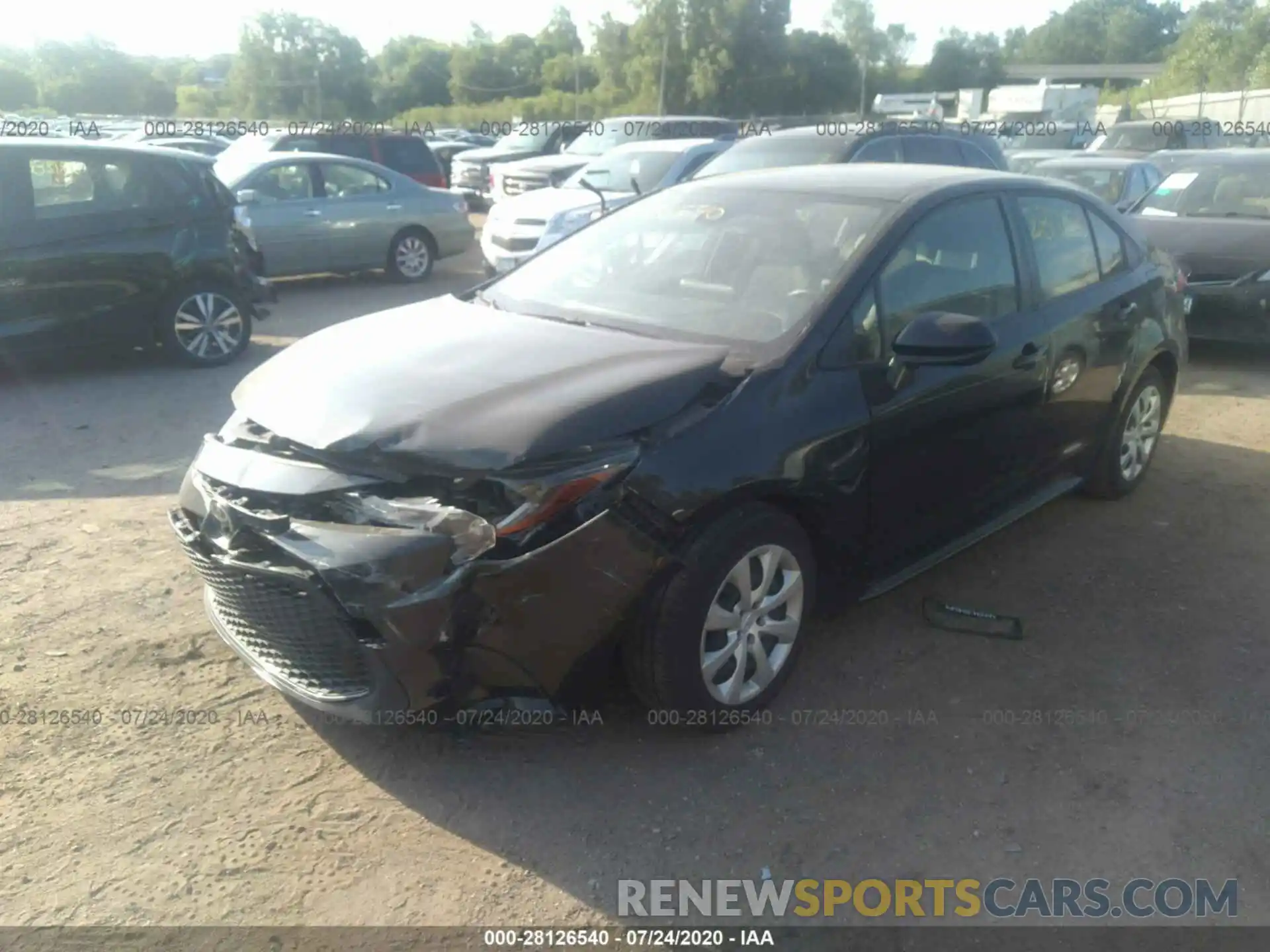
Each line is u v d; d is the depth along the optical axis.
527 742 3.57
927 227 4.22
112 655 4.05
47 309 7.91
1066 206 5.09
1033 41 95.56
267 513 3.21
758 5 49.78
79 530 5.23
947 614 4.45
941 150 11.42
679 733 3.62
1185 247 8.55
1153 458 6.43
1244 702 3.88
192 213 8.52
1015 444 4.63
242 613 3.37
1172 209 9.44
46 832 3.13
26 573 4.73
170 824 3.17
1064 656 4.16
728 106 50.19
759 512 3.50
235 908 2.87
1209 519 5.54
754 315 3.88
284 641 3.30
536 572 3.06
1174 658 4.17
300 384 3.53
